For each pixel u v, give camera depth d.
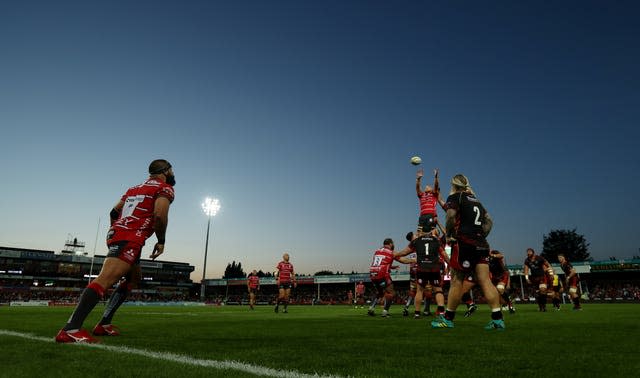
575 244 71.25
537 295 13.83
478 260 5.52
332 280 58.19
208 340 4.12
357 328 5.79
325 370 2.52
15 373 2.30
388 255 10.68
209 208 45.22
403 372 2.47
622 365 2.71
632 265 41.22
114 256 3.85
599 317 8.16
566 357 3.04
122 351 3.19
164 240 4.20
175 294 87.88
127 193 4.32
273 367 2.60
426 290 11.21
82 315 3.66
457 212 5.59
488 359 2.95
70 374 2.30
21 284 70.56
